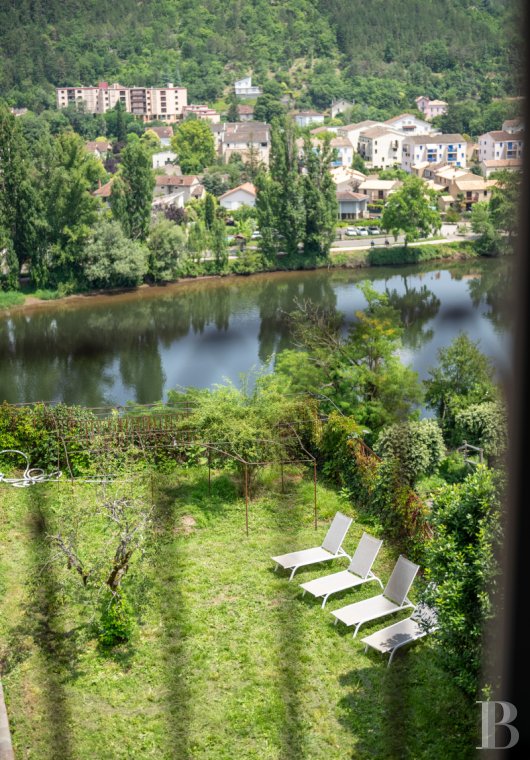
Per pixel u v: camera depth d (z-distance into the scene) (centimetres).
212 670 867
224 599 1002
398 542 1136
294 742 755
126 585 997
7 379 3172
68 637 926
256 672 861
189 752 748
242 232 5091
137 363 3322
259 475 1346
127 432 1426
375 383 1600
